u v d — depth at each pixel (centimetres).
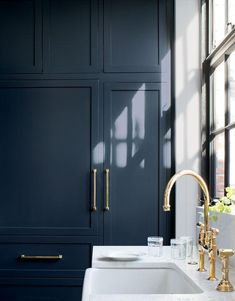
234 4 263
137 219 329
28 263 330
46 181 333
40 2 339
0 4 340
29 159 334
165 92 334
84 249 330
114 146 332
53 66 337
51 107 336
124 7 338
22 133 335
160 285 198
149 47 337
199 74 332
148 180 331
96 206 330
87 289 151
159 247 215
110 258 207
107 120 333
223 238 203
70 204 332
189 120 331
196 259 206
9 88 337
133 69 335
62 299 328
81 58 337
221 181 293
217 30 306
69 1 339
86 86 335
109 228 329
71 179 333
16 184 334
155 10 338
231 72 270
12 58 338
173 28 337
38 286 329
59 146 334
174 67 334
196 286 153
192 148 329
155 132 333
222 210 210
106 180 329
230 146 270
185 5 334
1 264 330
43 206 332
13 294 329
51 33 339
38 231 330
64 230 330
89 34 338
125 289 198
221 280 148
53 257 328
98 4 338
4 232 331
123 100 334
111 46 337
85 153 333
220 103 299
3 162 335
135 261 201
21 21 339
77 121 334
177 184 327
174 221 328
